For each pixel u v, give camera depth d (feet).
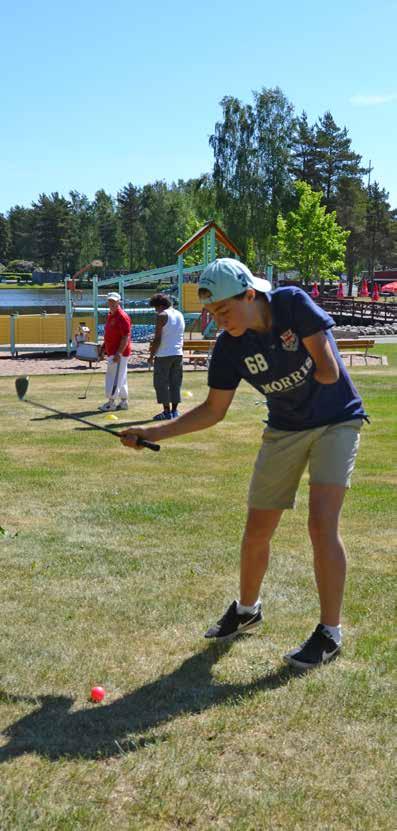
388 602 14.39
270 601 14.48
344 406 12.14
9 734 10.16
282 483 12.45
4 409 39.34
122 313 38.14
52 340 76.95
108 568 16.24
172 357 35.88
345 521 19.74
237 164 195.31
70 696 11.14
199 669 11.89
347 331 111.96
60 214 436.35
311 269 198.29
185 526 19.26
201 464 26.81
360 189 279.28
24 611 14.05
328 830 8.27
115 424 34.99
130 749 9.78
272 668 11.89
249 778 9.17
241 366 11.90
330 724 10.30
